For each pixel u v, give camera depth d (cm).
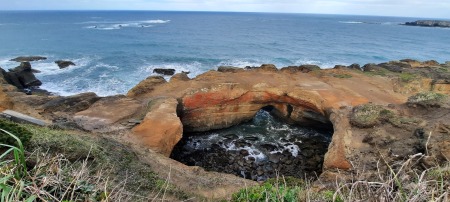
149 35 9100
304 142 2536
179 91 2677
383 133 1923
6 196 318
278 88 2752
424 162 1233
